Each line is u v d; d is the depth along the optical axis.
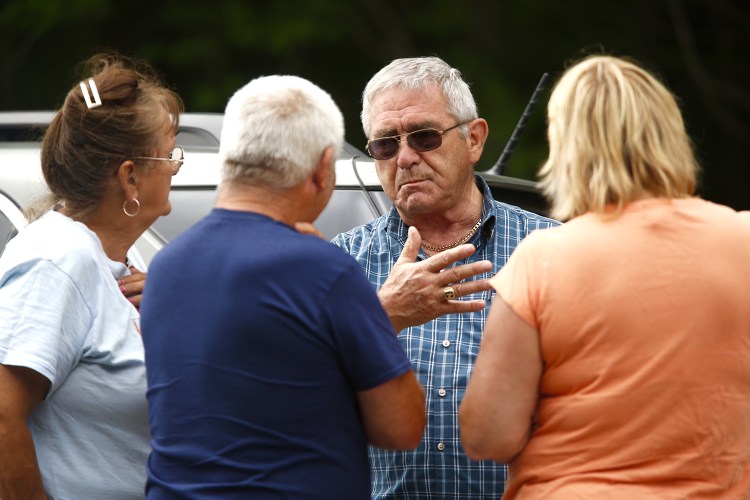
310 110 7.35
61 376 8.20
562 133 7.25
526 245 7.26
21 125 14.39
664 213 7.05
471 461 9.13
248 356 7.01
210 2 33.78
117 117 8.49
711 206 7.23
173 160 8.82
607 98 7.14
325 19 33.91
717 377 6.93
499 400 7.18
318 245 7.18
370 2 34.34
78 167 8.51
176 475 7.09
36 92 33.47
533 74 34.62
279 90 7.37
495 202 10.23
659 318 6.89
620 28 35.59
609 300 6.93
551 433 7.19
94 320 8.31
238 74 33.91
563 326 7.01
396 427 7.27
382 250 10.10
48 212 8.68
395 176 9.89
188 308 7.19
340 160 11.65
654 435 6.91
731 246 7.04
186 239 7.40
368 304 7.15
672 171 7.08
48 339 8.04
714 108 36.16
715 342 6.92
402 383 7.24
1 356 7.96
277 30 33.34
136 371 8.38
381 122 9.87
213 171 11.70
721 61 36.50
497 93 33.28
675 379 6.88
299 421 7.02
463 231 10.05
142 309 7.46
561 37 35.44
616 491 6.91
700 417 6.89
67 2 32.97
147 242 11.07
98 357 8.30
